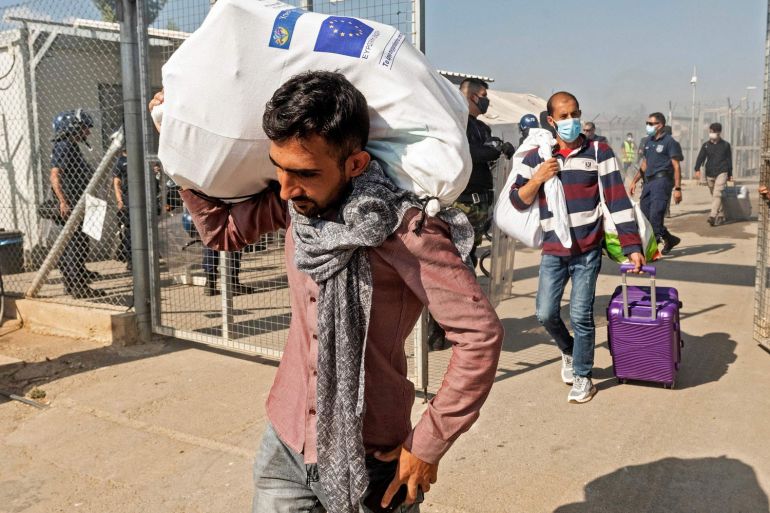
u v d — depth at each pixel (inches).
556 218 161.5
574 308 164.7
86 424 160.7
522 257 391.5
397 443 66.4
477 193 214.5
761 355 196.4
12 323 249.9
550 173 159.9
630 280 311.7
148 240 219.3
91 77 349.4
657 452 138.5
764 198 197.6
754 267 332.8
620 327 172.1
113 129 339.9
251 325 235.0
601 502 120.5
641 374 173.2
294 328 69.4
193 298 276.1
